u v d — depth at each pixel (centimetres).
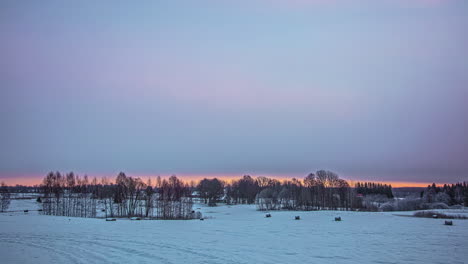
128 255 3462
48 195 14212
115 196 14575
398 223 7450
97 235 5044
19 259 3259
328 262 3222
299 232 5875
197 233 5609
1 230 5653
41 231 5528
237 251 3762
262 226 7088
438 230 6003
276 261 3238
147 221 8356
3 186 14675
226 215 12450
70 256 3400
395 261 3297
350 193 17150
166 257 3369
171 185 15112
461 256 3566
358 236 5259
